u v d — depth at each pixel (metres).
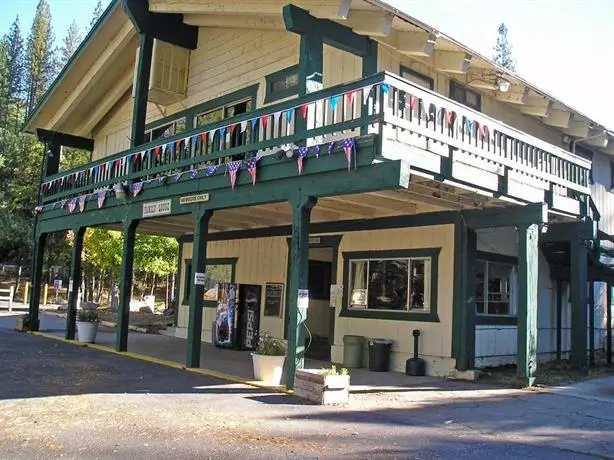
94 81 17.36
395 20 10.27
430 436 6.61
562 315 15.16
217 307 16.19
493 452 6.05
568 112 14.19
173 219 15.09
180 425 6.73
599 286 17.11
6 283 42.25
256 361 9.87
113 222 14.43
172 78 15.62
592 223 12.24
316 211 12.74
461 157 9.31
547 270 14.70
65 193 16.45
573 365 12.38
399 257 12.42
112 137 19.11
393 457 5.71
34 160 39.72
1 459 5.31
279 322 14.81
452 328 11.38
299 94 9.87
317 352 14.45
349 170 8.60
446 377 11.21
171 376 10.25
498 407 8.45
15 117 54.59
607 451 6.23
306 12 10.01
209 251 17.80
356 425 7.01
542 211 10.48
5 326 19.45
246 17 13.60
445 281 11.62
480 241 12.23
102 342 15.53
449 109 9.09
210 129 11.23
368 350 12.55
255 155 11.68
